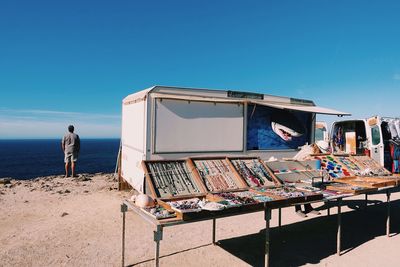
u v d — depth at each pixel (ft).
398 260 14.39
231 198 12.51
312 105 27.45
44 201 24.58
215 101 21.45
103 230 17.70
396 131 32.09
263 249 15.55
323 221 20.59
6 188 30.32
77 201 24.52
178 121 20.26
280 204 12.37
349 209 24.06
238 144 22.53
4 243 15.65
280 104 24.82
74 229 17.84
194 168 15.05
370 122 29.32
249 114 23.13
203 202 11.63
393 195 29.45
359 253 15.21
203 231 18.08
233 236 17.37
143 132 19.95
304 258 14.57
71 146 37.17
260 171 16.66
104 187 30.19
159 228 9.87
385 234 18.19
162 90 19.89
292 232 18.35
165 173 14.48
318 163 19.42
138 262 13.67
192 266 13.46
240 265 13.66
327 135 38.99
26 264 13.24
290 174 17.42
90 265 13.28
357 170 19.89
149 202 11.93
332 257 14.70
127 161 24.72
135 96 22.49
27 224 18.81
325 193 14.79
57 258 13.91
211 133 21.40
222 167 16.01
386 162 29.73
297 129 25.61
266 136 23.95
